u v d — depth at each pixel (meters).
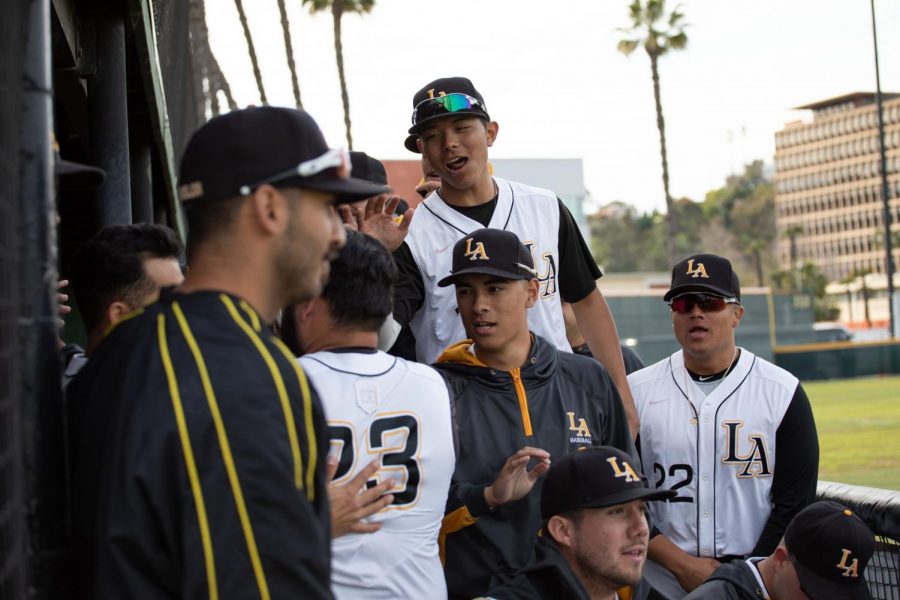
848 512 2.88
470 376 2.84
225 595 1.36
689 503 3.41
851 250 100.56
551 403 2.87
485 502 2.56
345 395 2.22
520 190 3.37
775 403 3.38
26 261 1.43
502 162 35.16
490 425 2.79
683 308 3.43
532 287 2.93
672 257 39.03
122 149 4.40
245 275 1.54
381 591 2.19
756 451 3.37
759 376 3.44
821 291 77.44
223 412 1.40
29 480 1.40
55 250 1.49
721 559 3.37
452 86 3.16
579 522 2.47
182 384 1.42
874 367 32.81
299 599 1.39
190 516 1.37
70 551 1.47
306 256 1.56
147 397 1.42
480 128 3.19
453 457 2.36
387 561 2.21
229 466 1.39
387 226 2.95
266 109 1.56
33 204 1.44
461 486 2.64
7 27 1.34
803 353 31.81
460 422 2.78
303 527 1.41
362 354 2.30
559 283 3.41
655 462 3.49
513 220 3.28
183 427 1.39
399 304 3.21
